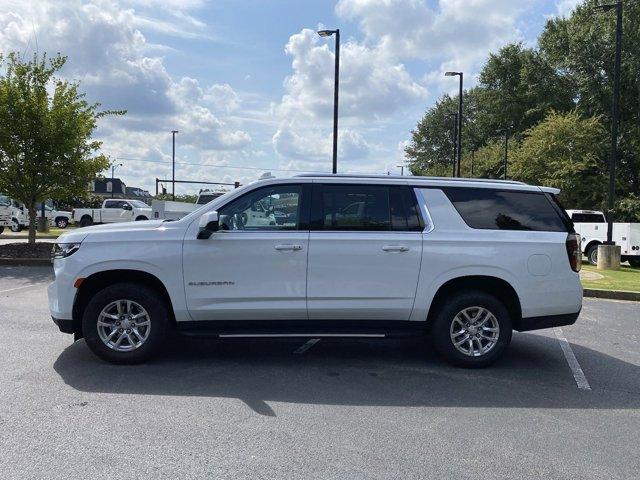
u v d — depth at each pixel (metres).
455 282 6.00
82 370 5.59
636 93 36.97
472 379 5.64
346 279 5.75
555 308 5.99
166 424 4.29
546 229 6.06
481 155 52.56
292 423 4.37
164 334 5.77
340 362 6.14
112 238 5.70
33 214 15.42
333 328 5.87
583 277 14.19
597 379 5.73
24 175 14.57
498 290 6.14
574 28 39.28
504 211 6.04
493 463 3.76
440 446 4.01
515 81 51.41
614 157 17.58
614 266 16.98
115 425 4.24
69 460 3.65
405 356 6.45
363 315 5.85
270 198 5.86
